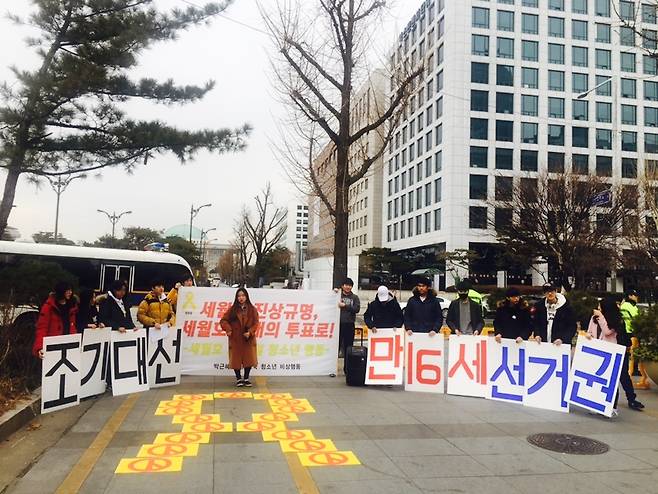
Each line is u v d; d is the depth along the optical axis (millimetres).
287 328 10148
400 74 13797
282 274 72500
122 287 8586
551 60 52875
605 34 53844
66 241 52938
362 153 15852
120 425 6457
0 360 7422
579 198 27531
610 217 28438
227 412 7148
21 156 14523
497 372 8359
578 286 27984
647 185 26422
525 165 51375
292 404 7688
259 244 45781
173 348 9023
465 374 8617
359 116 15977
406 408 7625
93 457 5320
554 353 7945
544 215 28250
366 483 4766
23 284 8453
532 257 32875
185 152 16156
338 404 7766
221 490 4543
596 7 53906
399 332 9172
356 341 15008
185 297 9945
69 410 7137
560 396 7750
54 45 15594
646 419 7344
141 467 5062
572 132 52438
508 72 51875
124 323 8445
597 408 7391
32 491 4492
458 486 4746
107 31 15398
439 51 53906
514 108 51688
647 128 53656
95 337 7973
